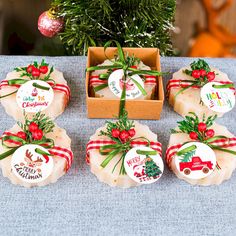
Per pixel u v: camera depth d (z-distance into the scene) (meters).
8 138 0.42
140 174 0.41
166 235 0.41
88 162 0.44
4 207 0.42
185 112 0.48
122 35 0.51
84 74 0.51
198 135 0.44
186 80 0.48
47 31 0.51
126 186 0.43
